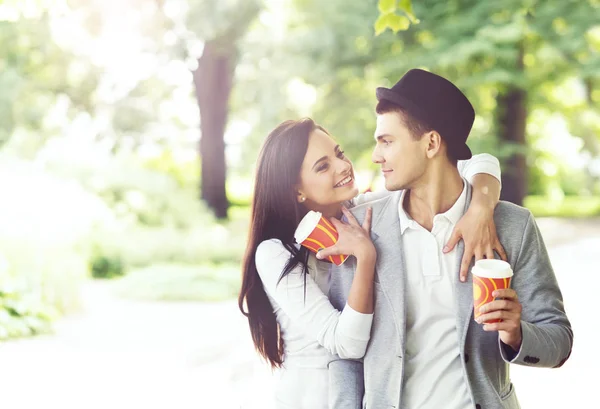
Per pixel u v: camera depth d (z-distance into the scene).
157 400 5.55
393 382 2.19
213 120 20.94
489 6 16.20
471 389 2.12
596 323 8.05
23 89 20.67
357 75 18.20
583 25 16.53
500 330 1.95
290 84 22.31
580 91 25.09
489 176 2.34
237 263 13.75
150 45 20.30
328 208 2.52
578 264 12.92
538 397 5.64
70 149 16.31
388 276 2.21
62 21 19.95
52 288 8.95
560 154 28.69
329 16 18.45
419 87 2.16
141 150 23.66
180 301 10.09
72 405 5.55
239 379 5.46
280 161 2.44
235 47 19.92
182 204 16.42
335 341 2.23
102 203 13.70
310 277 2.37
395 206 2.29
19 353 7.19
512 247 2.19
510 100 17.83
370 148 19.19
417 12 16.70
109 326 8.48
